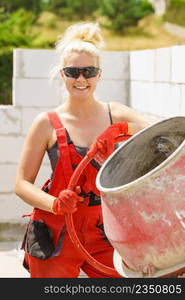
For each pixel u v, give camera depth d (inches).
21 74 311.0
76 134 173.0
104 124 176.4
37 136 173.0
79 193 170.6
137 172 167.5
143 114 291.7
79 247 165.5
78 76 172.4
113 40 1059.3
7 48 514.6
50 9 1112.2
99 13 1122.7
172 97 243.1
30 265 175.0
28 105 311.6
